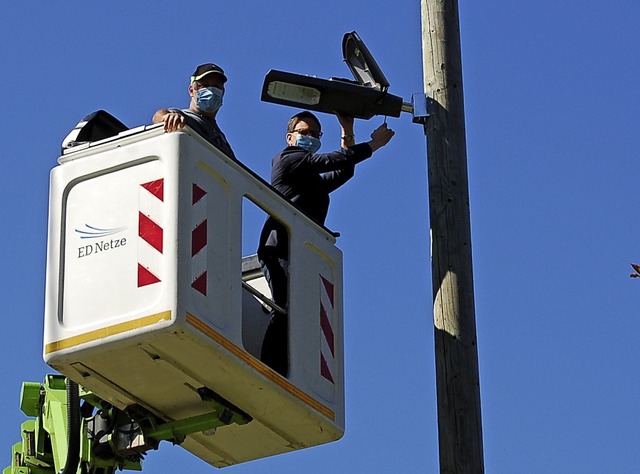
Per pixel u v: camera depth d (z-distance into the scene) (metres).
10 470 18.83
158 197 13.39
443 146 14.97
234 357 13.64
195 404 14.41
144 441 14.78
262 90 15.24
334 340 15.14
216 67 15.38
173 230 13.24
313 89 15.24
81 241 13.63
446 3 15.44
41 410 18.59
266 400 14.31
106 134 14.50
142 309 13.18
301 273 14.85
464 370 14.17
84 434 16.16
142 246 13.34
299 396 14.45
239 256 13.84
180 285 13.12
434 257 14.65
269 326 14.85
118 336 13.22
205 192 13.65
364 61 15.49
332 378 15.02
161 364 13.63
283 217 14.72
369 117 15.52
